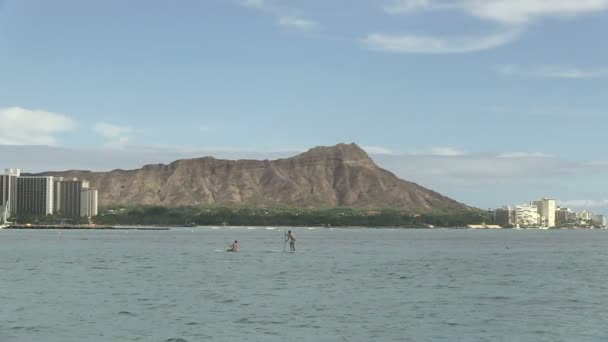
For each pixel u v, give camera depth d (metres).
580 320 55.25
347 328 51.34
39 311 58.22
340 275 94.88
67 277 89.56
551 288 79.06
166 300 65.75
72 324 52.25
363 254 158.62
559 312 59.34
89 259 130.50
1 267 107.69
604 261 135.38
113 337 47.56
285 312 58.50
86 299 66.25
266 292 72.75
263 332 49.69
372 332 49.91
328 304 63.53
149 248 184.88
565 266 118.88
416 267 113.50
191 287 77.19
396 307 61.91
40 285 79.00
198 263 118.38
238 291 73.50
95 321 53.56
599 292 74.88
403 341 46.84
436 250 188.25
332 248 194.75
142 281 84.12
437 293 73.31
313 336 48.38
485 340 47.31
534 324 53.34
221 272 98.25
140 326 51.59
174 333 49.03
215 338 47.50
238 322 53.53
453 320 55.00
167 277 89.75
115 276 91.12
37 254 150.25
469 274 99.06
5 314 56.53
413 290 76.06
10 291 72.75
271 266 111.50
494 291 75.44
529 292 74.69
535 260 138.25
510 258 146.25
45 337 47.53
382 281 86.44
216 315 56.72
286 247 195.88
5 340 46.62
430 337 48.25
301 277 91.00
